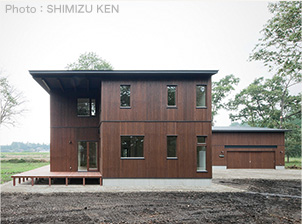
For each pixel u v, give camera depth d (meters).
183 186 13.12
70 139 15.74
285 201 10.24
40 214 8.08
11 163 32.72
